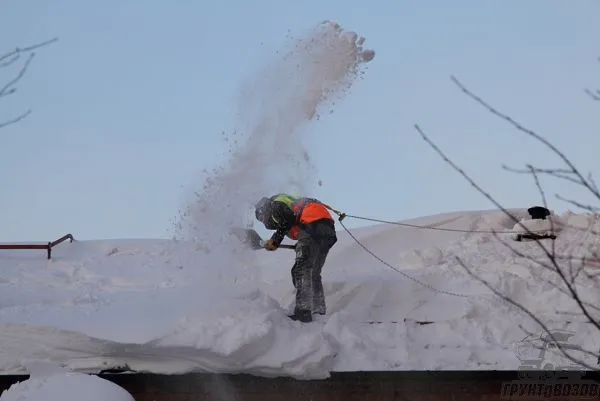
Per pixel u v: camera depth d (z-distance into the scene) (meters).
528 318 19.91
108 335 17.19
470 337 19.22
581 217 29.91
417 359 18.08
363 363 17.61
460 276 23.34
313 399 17.45
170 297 19.36
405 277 22.95
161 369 17.33
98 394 15.36
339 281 22.00
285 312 19.50
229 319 17.44
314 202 19.89
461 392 17.45
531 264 26.59
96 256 33.56
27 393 15.40
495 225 34.72
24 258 35.28
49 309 19.28
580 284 21.62
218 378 17.41
